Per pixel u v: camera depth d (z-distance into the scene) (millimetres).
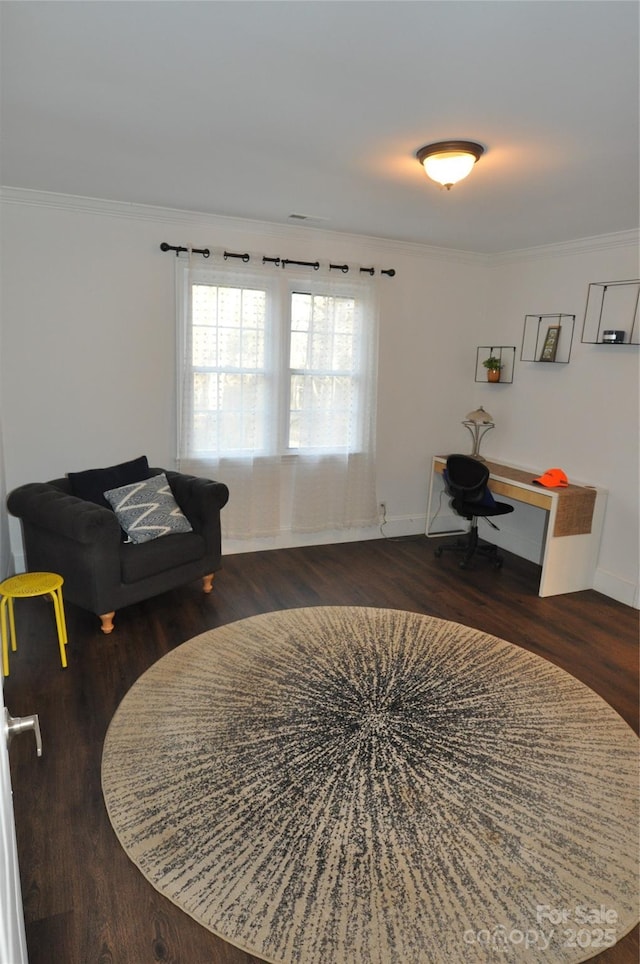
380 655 3168
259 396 4348
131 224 3848
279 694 2766
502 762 2336
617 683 2967
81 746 2350
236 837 1932
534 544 4715
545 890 1773
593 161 2598
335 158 2693
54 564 3340
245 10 1556
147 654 3080
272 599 3830
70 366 3871
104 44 1750
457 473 4363
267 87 2008
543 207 3357
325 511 4801
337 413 4629
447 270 4895
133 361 4031
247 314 4203
